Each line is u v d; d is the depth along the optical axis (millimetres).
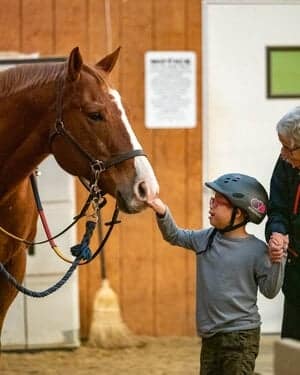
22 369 9828
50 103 6801
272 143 10977
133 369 9758
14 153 6980
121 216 10852
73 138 6684
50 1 10711
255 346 6398
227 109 10906
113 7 10766
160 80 10812
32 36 10711
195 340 10883
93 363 10031
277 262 6254
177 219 10914
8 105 6918
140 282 10922
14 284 7105
